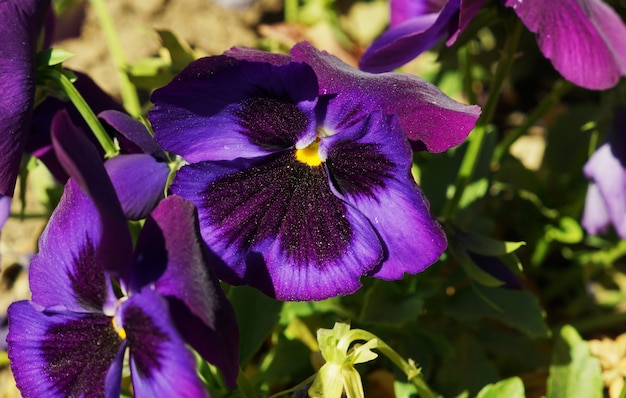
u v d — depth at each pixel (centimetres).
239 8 56
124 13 55
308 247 28
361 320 33
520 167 42
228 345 25
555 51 30
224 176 28
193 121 27
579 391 34
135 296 25
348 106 27
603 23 32
